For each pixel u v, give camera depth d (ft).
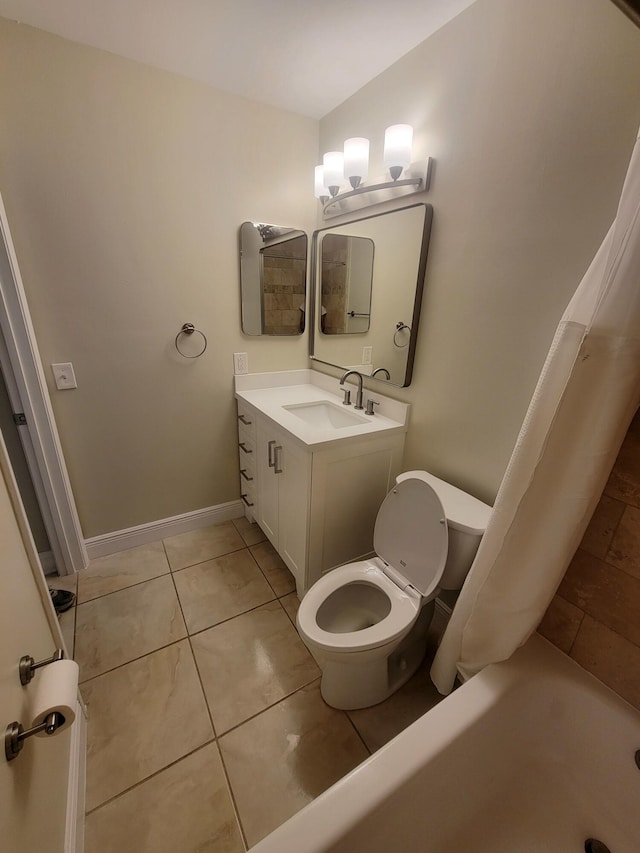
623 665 3.22
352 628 4.59
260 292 6.83
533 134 3.59
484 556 3.44
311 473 4.92
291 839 2.31
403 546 4.59
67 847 2.82
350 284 6.31
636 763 3.03
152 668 4.73
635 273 2.45
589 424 2.76
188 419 6.92
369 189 5.26
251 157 6.13
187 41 4.63
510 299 4.06
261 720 4.17
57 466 5.77
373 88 5.35
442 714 3.07
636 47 2.85
